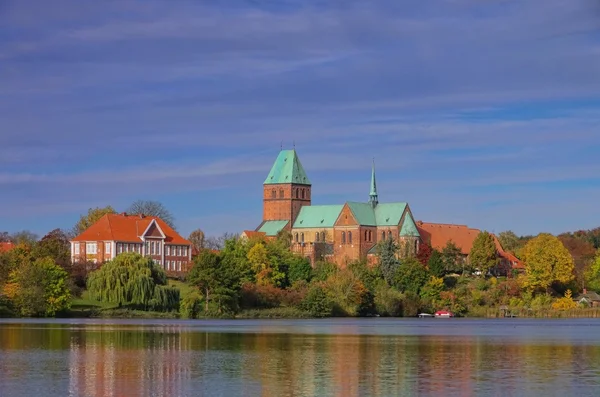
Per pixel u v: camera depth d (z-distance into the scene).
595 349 147.50
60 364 122.06
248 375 112.31
